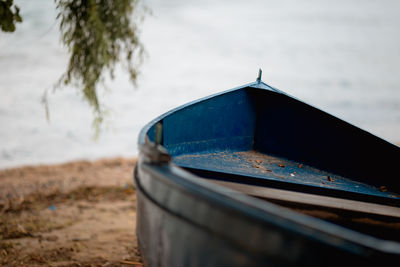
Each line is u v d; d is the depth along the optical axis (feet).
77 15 15.35
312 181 12.08
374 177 12.44
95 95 16.96
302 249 5.43
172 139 12.78
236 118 15.06
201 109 13.76
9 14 14.47
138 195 9.18
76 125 42.80
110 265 13.74
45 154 34.63
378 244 5.16
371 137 12.51
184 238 6.91
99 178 25.05
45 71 61.82
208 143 14.24
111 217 18.80
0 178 24.75
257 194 10.05
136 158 31.35
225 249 6.17
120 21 16.11
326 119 13.75
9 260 13.84
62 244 15.47
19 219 18.12
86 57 15.66
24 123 42.24
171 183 7.02
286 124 14.93
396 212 9.95
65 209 19.69
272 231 5.59
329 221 9.86
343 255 5.21
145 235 8.63
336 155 13.48
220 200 6.15
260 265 5.79
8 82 55.67
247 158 14.28
